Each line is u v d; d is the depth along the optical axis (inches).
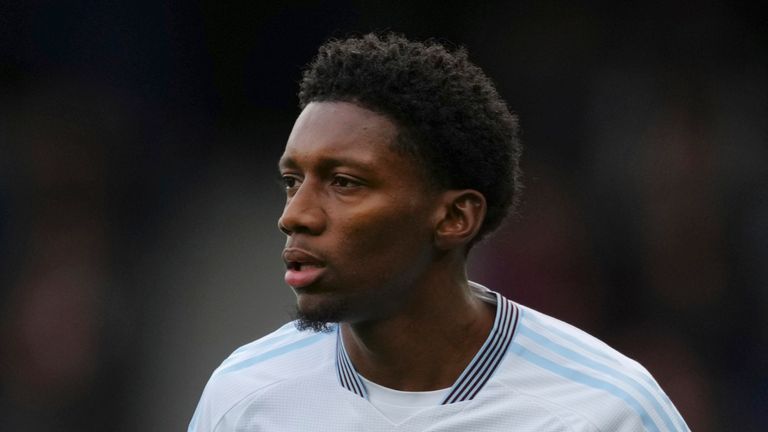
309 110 306.3
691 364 942.4
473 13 1016.2
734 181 986.1
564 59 1021.8
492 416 317.4
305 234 299.7
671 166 990.4
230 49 995.3
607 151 1003.9
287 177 308.0
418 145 302.2
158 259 952.3
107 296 935.0
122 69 983.0
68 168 950.4
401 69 300.5
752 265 966.4
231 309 954.1
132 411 919.7
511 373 323.0
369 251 299.6
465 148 307.6
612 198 989.2
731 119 1003.9
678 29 1021.2
